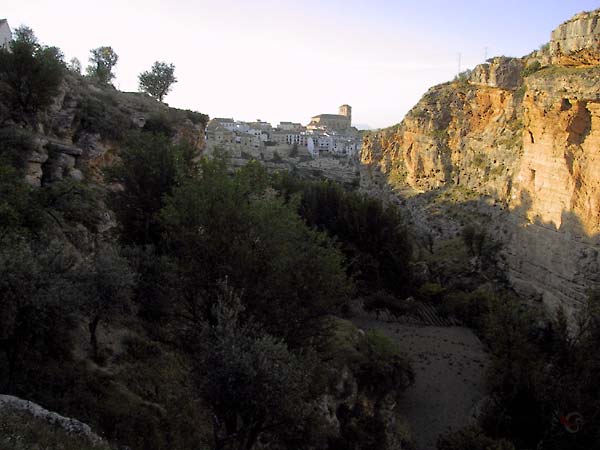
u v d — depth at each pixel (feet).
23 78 100.32
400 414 92.99
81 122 120.47
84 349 59.36
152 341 68.85
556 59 145.18
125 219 91.66
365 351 93.50
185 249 63.31
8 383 44.55
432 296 147.95
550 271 130.82
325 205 156.56
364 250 148.05
